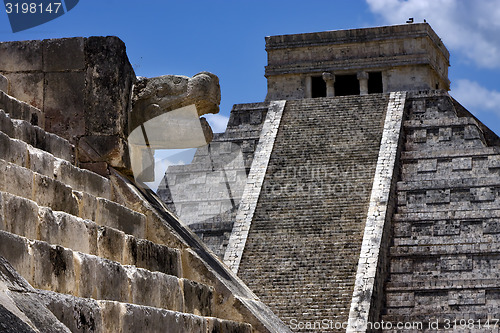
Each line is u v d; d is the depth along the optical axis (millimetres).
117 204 12805
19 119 13016
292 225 51125
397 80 64000
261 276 47688
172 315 11219
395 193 53656
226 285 13781
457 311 47000
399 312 47375
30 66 14203
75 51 14203
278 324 14789
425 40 63688
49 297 8938
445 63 69062
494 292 47250
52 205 11164
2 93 12727
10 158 11070
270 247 49719
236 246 50219
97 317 9625
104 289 10453
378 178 53719
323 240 49500
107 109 14102
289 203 52969
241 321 13680
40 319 8391
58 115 14094
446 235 50781
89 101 14102
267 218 52031
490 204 51969
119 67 14250
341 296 45500
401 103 60531
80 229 10922
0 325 7730
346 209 51625
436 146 57500
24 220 10000
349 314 44375
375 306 45969
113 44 14227
